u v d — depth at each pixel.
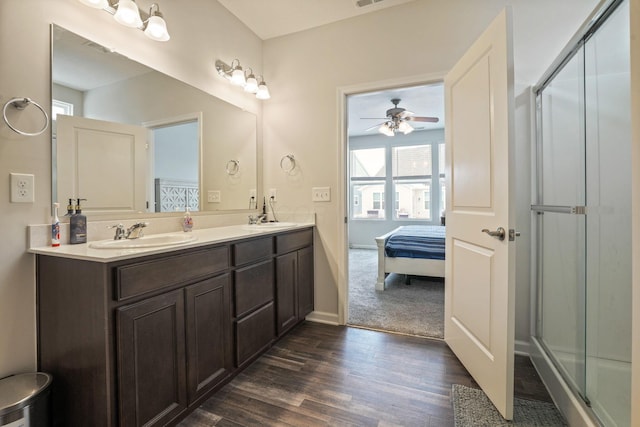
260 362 1.94
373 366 1.90
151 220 1.85
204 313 1.52
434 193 6.39
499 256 1.48
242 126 2.60
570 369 1.53
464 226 1.86
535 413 1.47
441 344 2.19
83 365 1.17
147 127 1.82
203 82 2.22
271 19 2.53
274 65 2.79
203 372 1.52
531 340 1.99
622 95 1.21
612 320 1.24
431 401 1.56
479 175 1.68
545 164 1.90
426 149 6.48
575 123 1.56
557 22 1.95
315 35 2.63
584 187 1.46
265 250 2.01
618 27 1.22
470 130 1.78
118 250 1.24
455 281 2.00
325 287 2.63
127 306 1.16
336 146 2.57
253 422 1.42
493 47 1.52
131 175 1.73
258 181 2.79
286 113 2.75
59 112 1.40
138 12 1.57
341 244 2.57
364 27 2.46
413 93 4.14
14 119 1.25
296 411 1.49
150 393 1.25
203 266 1.51
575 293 1.51
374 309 2.90
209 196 2.27
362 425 1.40
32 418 1.10
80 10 1.48
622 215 1.20
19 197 1.26
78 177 1.48
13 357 1.25
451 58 2.21
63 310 1.22
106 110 1.60
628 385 1.16
